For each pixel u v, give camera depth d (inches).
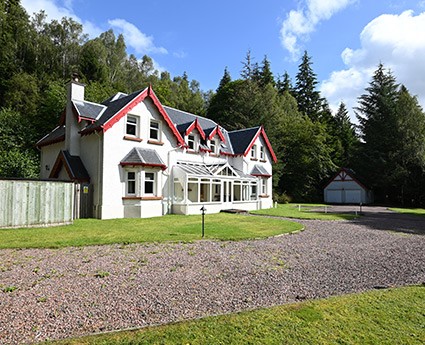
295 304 189.9
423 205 1686.8
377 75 1989.4
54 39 2512.3
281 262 312.5
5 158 1024.9
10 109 1325.0
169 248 370.9
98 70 2167.8
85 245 382.6
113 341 140.2
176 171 873.5
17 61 1828.2
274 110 1907.0
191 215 814.5
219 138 1094.4
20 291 215.9
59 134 874.8
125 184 756.6
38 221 550.3
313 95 2815.0
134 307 189.0
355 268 294.8
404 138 1731.1
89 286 228.5
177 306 191.8
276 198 1686.8
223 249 370.6
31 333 152.3
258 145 1241.4
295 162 1861.5
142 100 800.9
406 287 231.5
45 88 1684.3
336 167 1994.3
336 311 179.0
